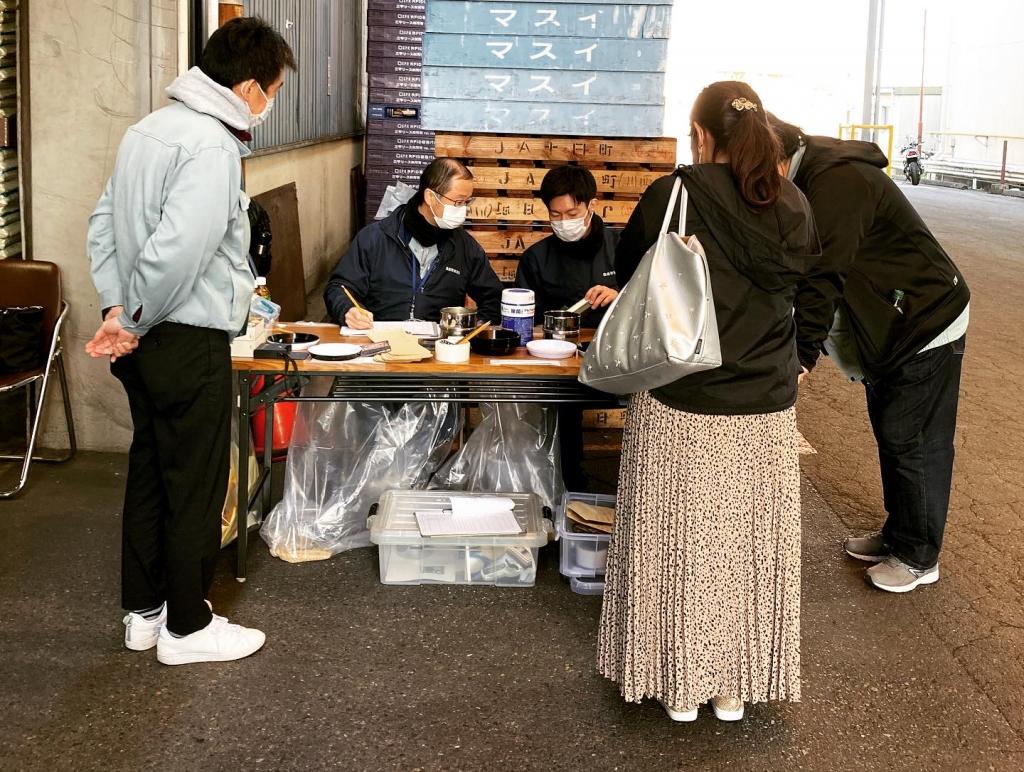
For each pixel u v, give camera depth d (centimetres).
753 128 240
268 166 693
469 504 356
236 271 272
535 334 385
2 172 430
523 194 500
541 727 270
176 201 248
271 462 391
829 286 288
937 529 357
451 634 317
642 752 261
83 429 461
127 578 294
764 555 258
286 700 277
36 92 429
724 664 262
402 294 414
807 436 547
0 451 455
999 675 307
